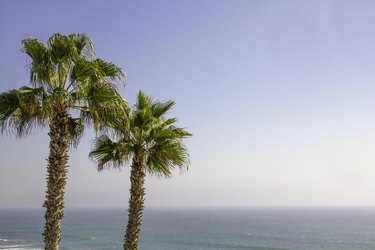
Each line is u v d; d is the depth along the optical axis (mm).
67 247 98438
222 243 113188
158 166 13672
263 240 122750
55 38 10750
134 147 13148
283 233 149875
